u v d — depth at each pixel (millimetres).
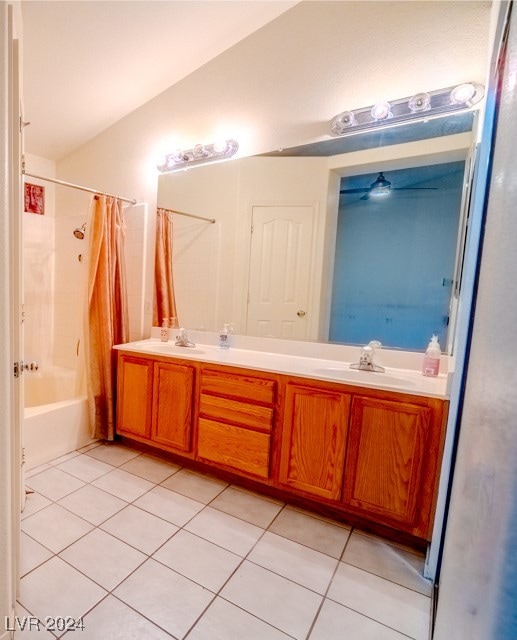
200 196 2570
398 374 1873
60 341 3375
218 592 1358
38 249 3297
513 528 350
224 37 2295
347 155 2062
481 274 875
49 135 3037
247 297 2414
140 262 2887
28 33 2035
